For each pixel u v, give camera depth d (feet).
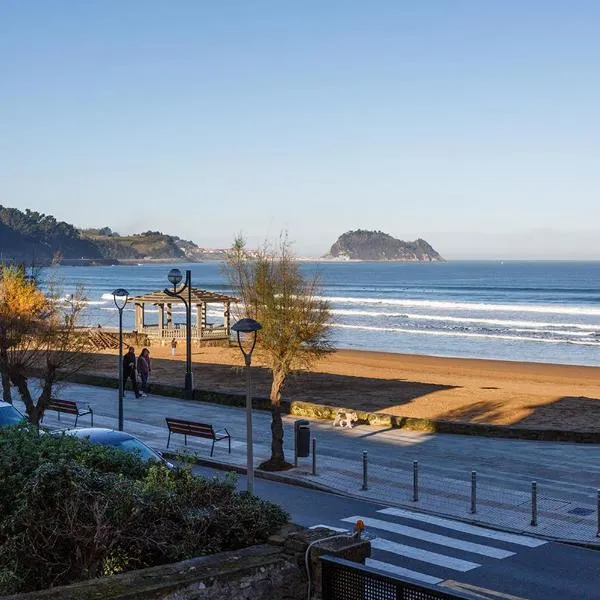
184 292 184.55
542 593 37.91
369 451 72.08
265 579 25.95
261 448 73.41
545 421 87.86
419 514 52.42
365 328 275.18
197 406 98.58
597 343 228.84
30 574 27.45
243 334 127.85
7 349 85.30
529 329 270.67
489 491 57.98
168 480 31.50
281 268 72.08
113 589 23.85
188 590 24.41
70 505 27.30
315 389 114.32
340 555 26.22
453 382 142.82
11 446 32.32
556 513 52.26
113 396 107.14
